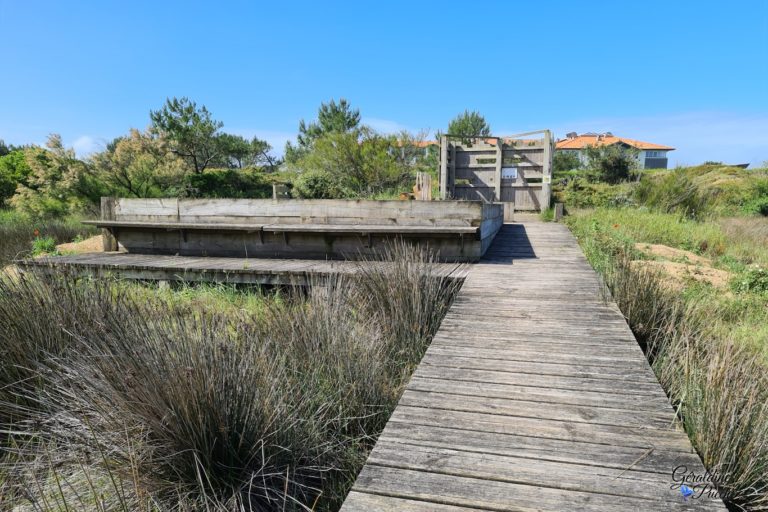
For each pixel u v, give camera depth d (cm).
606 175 2677
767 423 208
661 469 170
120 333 268
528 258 636
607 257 595
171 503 202
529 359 279
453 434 197
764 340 394
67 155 1752
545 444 188
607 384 244
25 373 285
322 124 2775
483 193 1315
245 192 2591
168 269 579
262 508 207
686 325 371
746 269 614
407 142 1897
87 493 203
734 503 192
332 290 411
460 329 336
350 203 662
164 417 202
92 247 954
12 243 997
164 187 2055
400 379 335
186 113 2564
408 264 452
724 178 1980
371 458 180
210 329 255
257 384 241
